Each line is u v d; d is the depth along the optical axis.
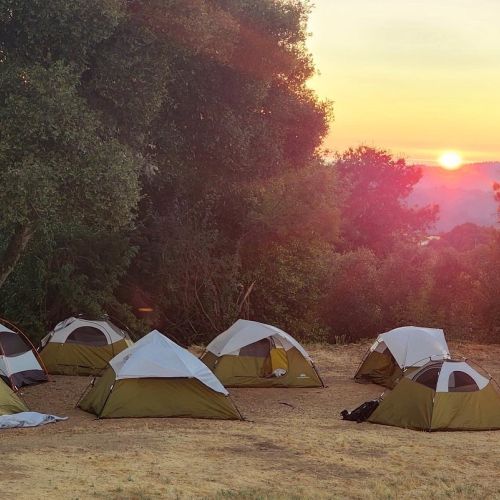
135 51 13.22
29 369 16.27
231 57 15.66
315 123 18.44
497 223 28.47
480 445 11.46
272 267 27.86
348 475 9.17
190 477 8.59
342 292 28.33
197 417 13.29
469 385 13.18
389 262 28.45
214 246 26.47
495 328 26.11
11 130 11.02
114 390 13.18
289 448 10.59
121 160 11.99
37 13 11.62
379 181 51.09
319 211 26.98
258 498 7.57
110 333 17.70
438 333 16.69
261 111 17.41
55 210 11.52
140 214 26.02
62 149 11.50
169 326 26.50
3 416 12.51
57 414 13.51
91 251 23.33
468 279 26.89
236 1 15.92
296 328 28.16
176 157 16.39
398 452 10.66
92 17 11.94
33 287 22.47
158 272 25.59
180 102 15.59
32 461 8.98
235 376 16.53
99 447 10.24
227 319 26.28
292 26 16.38
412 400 13.13
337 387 16.84
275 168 17.73
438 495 8.24
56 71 11.35
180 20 13.27
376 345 17.39
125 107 13.36
